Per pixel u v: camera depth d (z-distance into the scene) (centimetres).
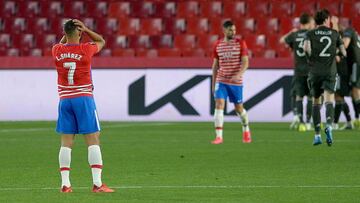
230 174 3219
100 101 6562
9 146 4462
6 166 3519
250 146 4412
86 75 2700
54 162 3678
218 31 7588
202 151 4147
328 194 2680
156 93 6519
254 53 7400
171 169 3394
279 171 3312
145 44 7600
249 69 6450
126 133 5334
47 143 4647
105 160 3741
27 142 4709
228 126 6025
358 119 5656
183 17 7681
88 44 2712
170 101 6512
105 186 2739
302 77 5459
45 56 7106
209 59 6475
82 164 3591
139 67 6525
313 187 2844
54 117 6600
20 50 7669
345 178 3088
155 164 3578
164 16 7706
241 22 7562
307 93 5544
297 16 7556
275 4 7594
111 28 7688
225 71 4600
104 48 7625
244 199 2578
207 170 3356
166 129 5678
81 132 2700
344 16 7512
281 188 2823
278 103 6438
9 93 6612
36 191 2759
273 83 6444
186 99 6500
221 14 7638
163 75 6512
